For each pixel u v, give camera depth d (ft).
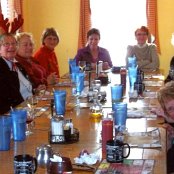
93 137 7.49
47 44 17.43
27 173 5.34
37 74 14.96
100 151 6.66
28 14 23.08
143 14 22.36
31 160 5.40
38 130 8.04
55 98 9.29
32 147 6.96
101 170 5.73
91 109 9.62
